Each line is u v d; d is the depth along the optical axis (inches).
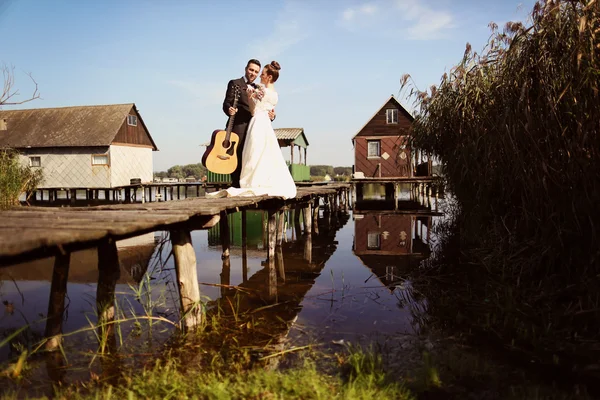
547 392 82.7
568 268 138.9
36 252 73.0
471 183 237.9
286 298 160.2
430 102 298.5
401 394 81.3
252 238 359.9
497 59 215.6
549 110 140.1
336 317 135.9
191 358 102.7
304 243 314.0
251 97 214.7
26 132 903.7
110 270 120.4
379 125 836.6
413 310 141.5
